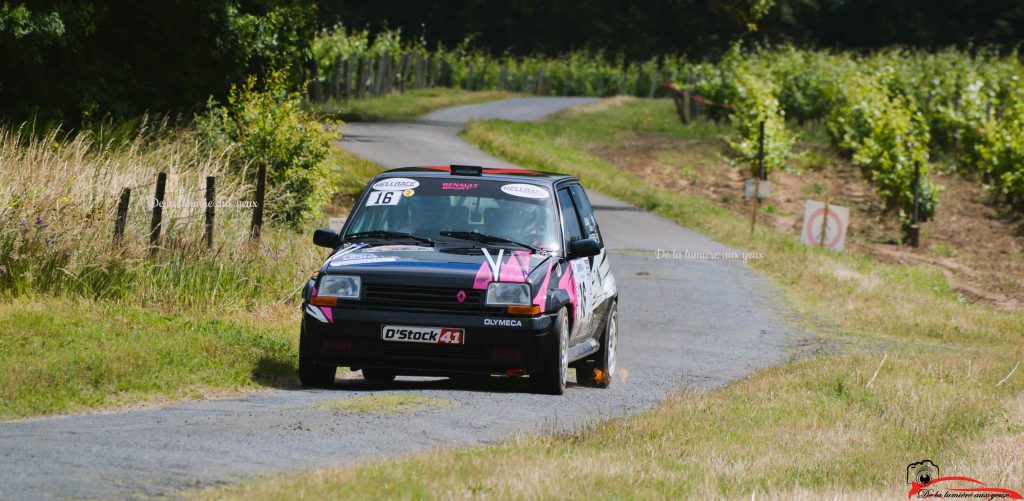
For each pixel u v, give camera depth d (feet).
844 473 87.92
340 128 513.04
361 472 75.20
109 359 122.42
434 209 128.98
